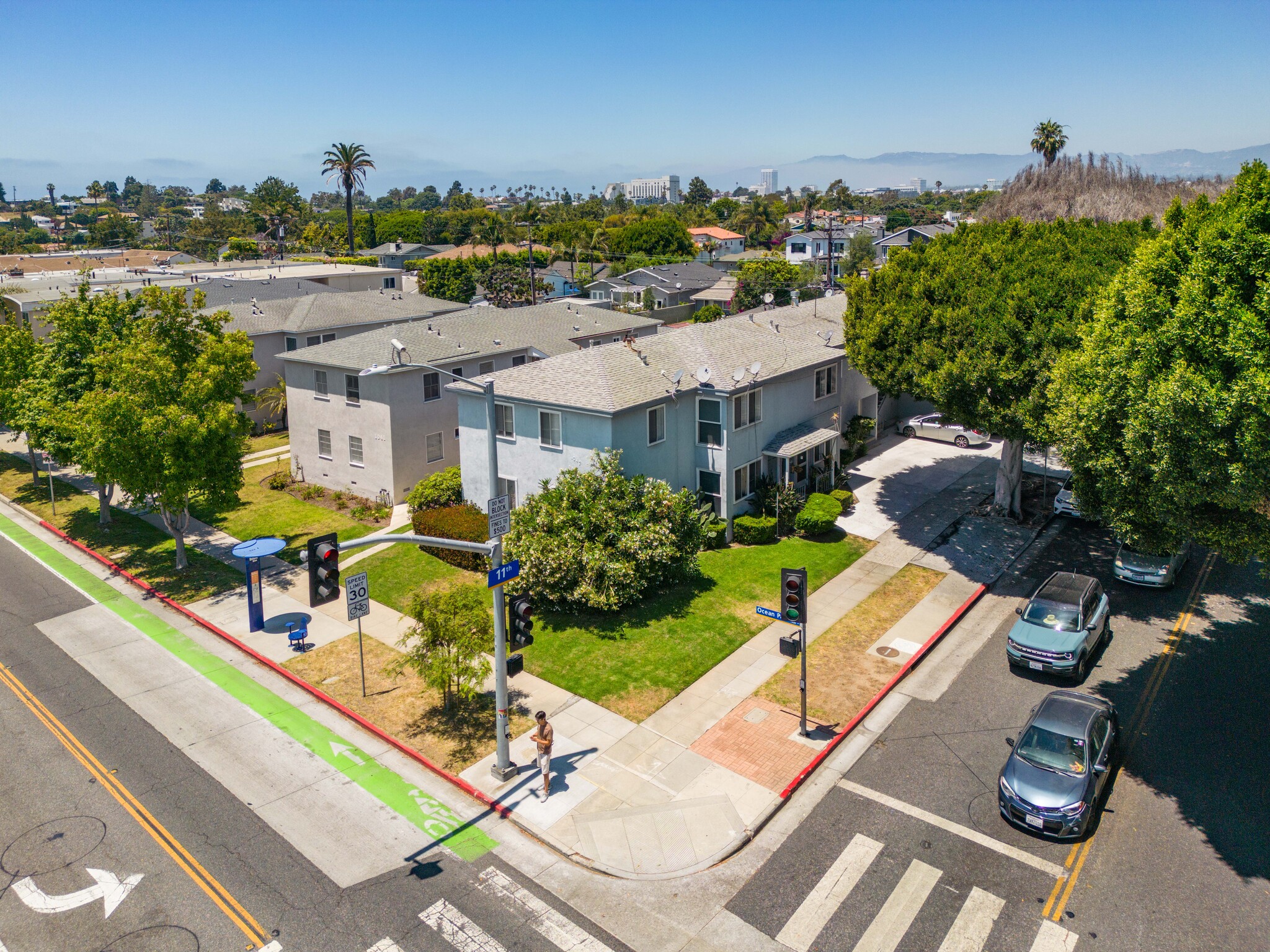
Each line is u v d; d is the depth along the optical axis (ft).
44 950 44.65
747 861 51.03
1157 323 56.80
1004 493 106.73
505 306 288.51
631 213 609.42
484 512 99.96
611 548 82.99
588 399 90.53
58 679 74.18
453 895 48.65
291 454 130.72
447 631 65.00
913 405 151.53
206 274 240.94
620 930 45.91
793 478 109.60
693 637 78.69
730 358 106.22
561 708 68.13
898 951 43.73
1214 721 63.87
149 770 60.85
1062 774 52.90
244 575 96.73
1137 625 79.61
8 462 146.82
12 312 174.50
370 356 118.01
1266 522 56.13
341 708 68.95
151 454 89.97
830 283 239.50
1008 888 47.80
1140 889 47.47
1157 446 54.90
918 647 76.33
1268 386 47.75
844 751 61.82
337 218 597.11
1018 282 86.58
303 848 52.65
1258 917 45.27
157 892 48.73
